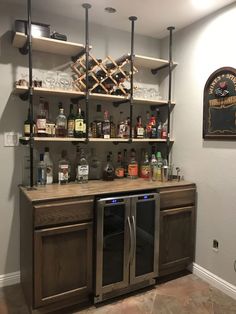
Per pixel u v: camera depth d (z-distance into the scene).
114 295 2.09
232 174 2.13
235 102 2.09
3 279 2.24
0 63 2.13
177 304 2.04
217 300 2.09
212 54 2.27
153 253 2.22
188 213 2.42
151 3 2.10
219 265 2.26
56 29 2.31
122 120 2.70
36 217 1.75
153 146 2.85
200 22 2.38
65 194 1.90
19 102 2.22
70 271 1.90
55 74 2.32
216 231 2.29
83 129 2.24
